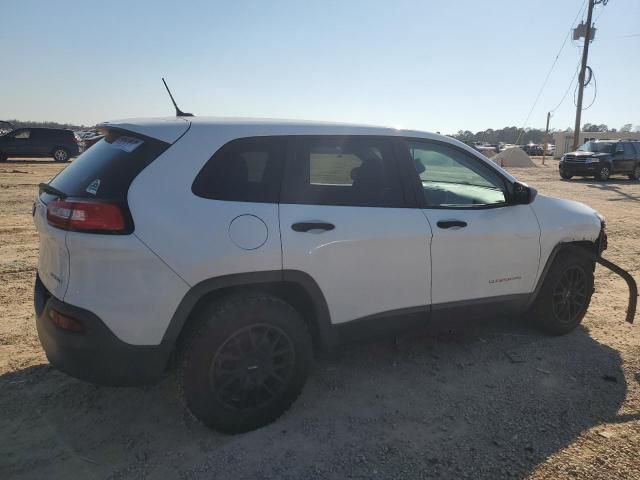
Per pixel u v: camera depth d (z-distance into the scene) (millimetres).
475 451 2939
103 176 2877
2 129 41219
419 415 3307
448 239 3703
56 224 2811
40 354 4027
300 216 3168
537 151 63000
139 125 3086
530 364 4043
